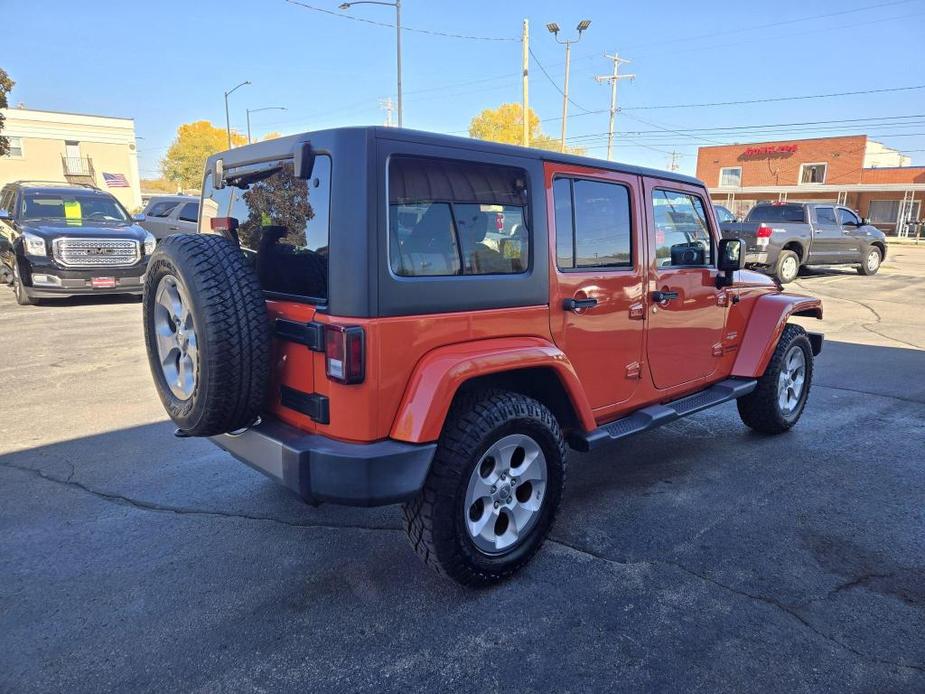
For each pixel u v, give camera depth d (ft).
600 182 11.49
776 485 13.87
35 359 24.68
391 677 8.02
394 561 10.75
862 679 8.01
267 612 9.35
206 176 11.99
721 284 14.73
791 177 148.66
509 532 10.15
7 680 7.95
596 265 11.53
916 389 21.53
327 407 8.74
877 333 31.78
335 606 9.50
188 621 9.14
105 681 7.95
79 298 41.39
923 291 47.16
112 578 10.21
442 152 9.09
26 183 41.93
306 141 8.87
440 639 8.74
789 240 50.78
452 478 8.99
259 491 13.41
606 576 10.28
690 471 14.65
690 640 8.71
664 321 13.15
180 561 10.73
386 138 8.48
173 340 9.95
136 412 18.53
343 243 8.34
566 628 8.97
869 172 137.80
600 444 11.41
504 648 8.56
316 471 8.59
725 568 10.53
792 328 16.79
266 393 9.26
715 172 161.27
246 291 8.87
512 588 9.95
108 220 39.91
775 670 8.15
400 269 8.66
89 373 22.72
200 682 7.94
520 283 10.06
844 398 20.49
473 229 9.50
